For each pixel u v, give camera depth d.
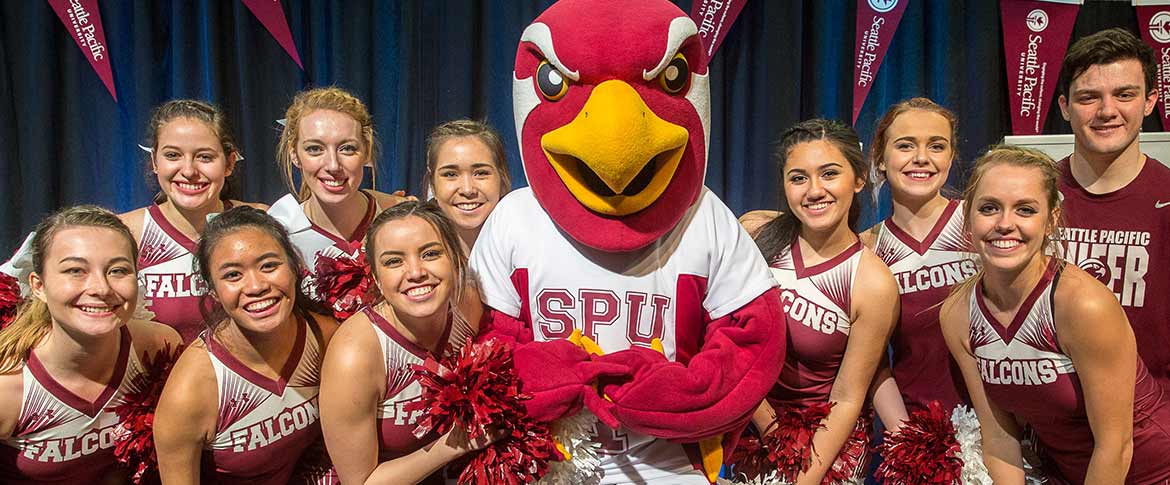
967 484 2.10
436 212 1.80
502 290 1.89
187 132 2.38
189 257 2.48
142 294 2.19
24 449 1.87
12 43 3.36
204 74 3.44
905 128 2.32
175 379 1.81
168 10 3.45
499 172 2.42
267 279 1.77
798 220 2.25
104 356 1.88
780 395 2.26
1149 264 2.22
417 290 1.73
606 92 1.68
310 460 2.01
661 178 1.76
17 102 3.39
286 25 3.41
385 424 1.83
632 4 1.76
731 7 3.41
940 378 2.35
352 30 3.46
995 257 1.84
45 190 3.41
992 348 1.97
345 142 2.37
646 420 1.73
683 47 1.79
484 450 1.75
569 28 1.74
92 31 3.36
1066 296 1.82
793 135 2.16
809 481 2.08
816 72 3.58
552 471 1.78
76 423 1.88
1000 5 3.46
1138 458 1.97
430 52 3.49
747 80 3.56
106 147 3.48
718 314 1.89
